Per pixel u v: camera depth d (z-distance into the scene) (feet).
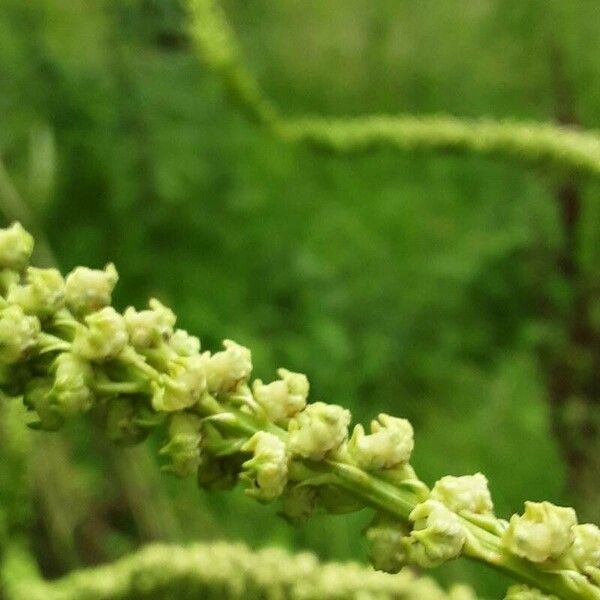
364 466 0.47
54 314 0.47
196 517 1.50
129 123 2.09
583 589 0.45
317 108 2.67
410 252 2.33
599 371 1.66
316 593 0.74
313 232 2.37
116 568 0.80
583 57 2.01
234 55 1.43
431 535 0.45
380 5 2.57
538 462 1.76
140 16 1.87
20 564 0.87
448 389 2.04
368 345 2.09
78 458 1.47
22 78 2.03
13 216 1.34
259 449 0.46
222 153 2.27
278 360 2.02
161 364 0.47
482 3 2.27
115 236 2.10
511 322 2.15
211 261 2.18
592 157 1.25
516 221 2.16
